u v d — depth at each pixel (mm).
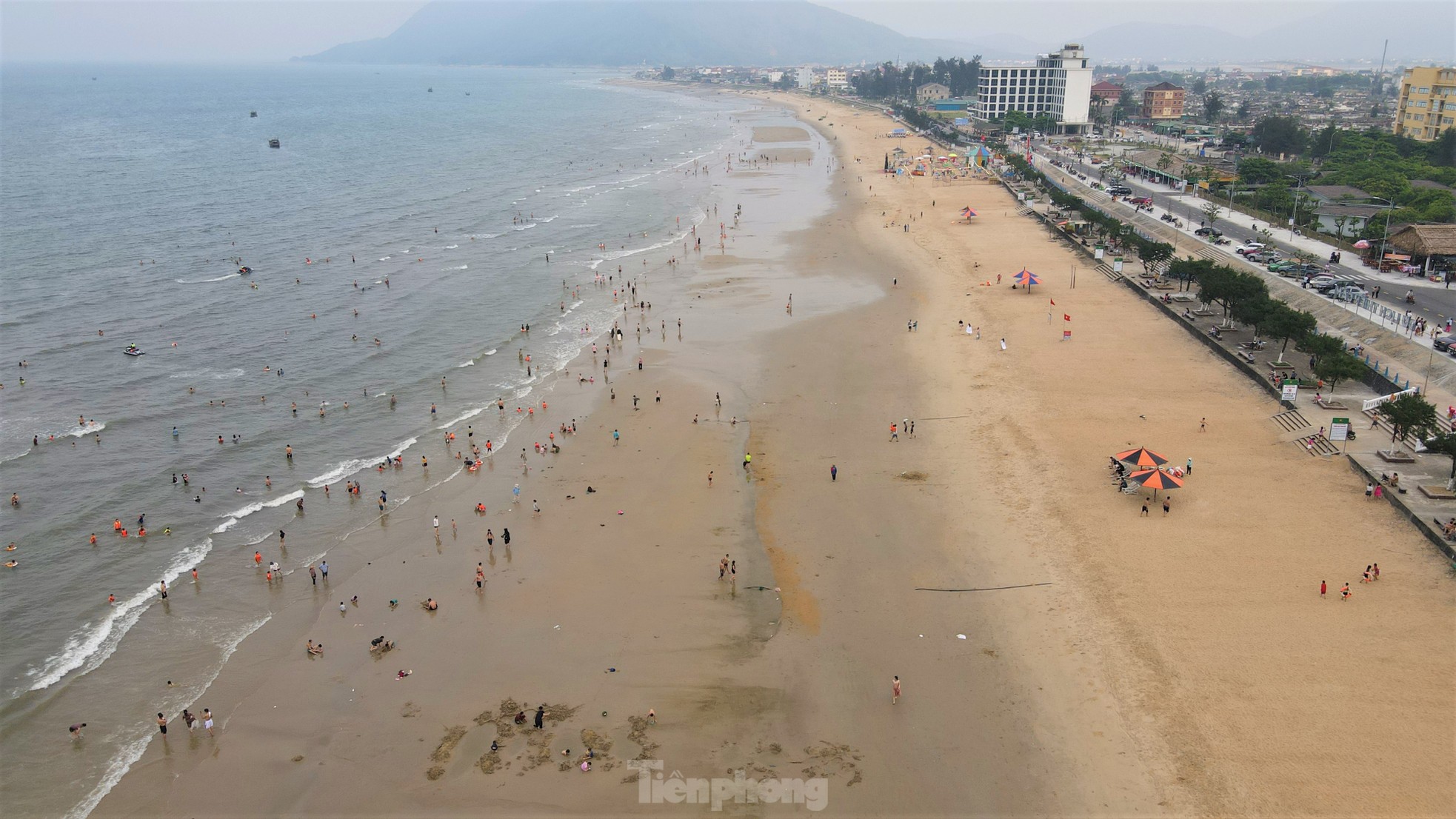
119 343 95375
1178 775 38656
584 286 117125
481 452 71625
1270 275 106188
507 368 89250
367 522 61844
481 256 133000
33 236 142250
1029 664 46094
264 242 141500
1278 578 51125
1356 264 108875
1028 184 190500
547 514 62312
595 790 38781
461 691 45312
